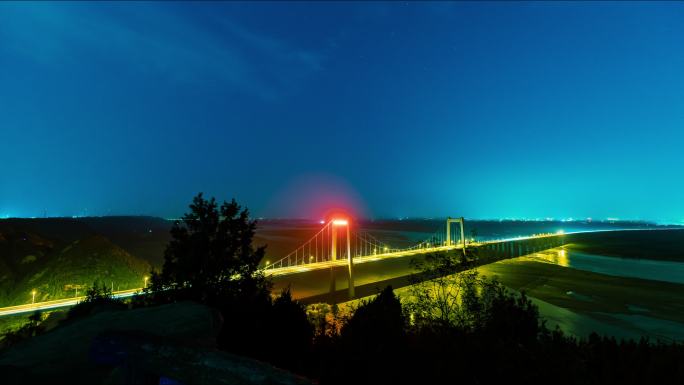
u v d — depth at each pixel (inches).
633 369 183.0
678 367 179.3
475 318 300.8
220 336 257.6
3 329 1034.7
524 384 166.4
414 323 301.9
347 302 1656.0
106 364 69.9
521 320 289.1
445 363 181.8
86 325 139.9
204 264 331.0
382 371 181.2
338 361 195.5
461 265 365.4
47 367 111.9
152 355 63.9
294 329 276.5
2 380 101.1
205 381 56.6
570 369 172.7
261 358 248.2
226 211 361.7
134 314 151.3
